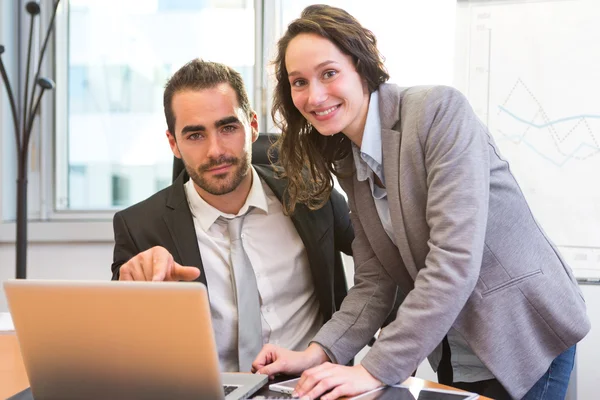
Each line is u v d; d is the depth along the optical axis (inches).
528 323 51.1
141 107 114.0
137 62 113.7
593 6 90.5
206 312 35.9
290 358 50.1
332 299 66.4
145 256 52.1
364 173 55.1
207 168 62.2
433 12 100.6
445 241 46.7
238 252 64.7
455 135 48.8
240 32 111.6
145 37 113.3
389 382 45.5
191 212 65.9
